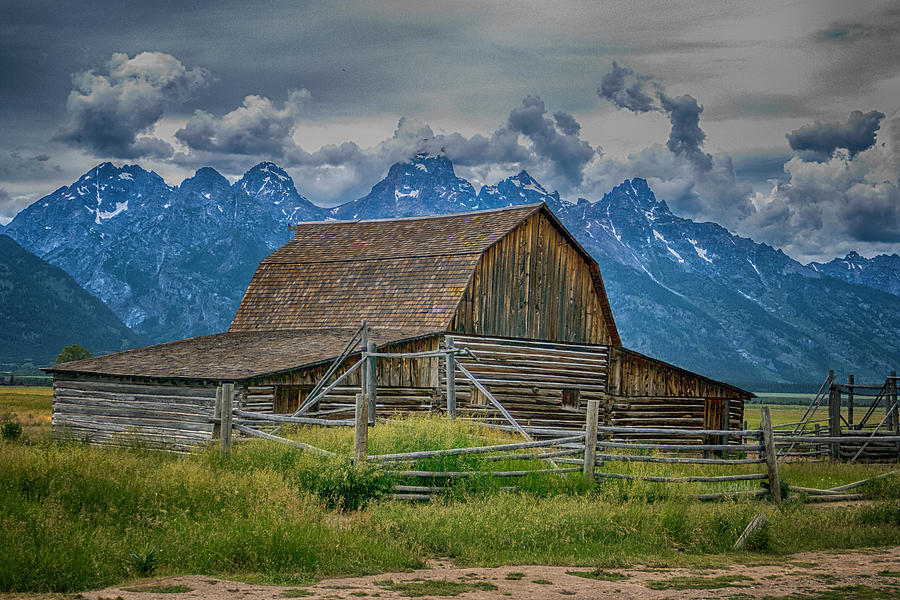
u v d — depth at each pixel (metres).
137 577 10.38
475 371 33.66
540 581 10.80
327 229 44.78
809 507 18.16
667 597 10.12
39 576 9.77
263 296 40.28
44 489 13.38
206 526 12.29
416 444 17.77
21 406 69.06
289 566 11.04
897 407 36.47
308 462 16.00
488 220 37.81
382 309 35.62
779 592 10.55
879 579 11.49
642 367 38.00
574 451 17.91
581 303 37.66
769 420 18.39
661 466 18.89
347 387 30.50
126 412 30.83
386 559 11.59
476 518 13.41
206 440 28.09
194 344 35.84
